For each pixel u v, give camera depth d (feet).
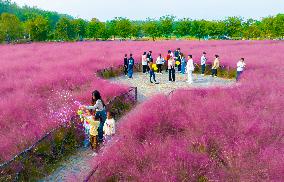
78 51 141.08
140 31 345.72
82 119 39.27
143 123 35.60
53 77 65.98
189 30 299.17
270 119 37.55
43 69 82.99
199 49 148.66
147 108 42.32
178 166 26.09
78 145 38.45
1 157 30.73
